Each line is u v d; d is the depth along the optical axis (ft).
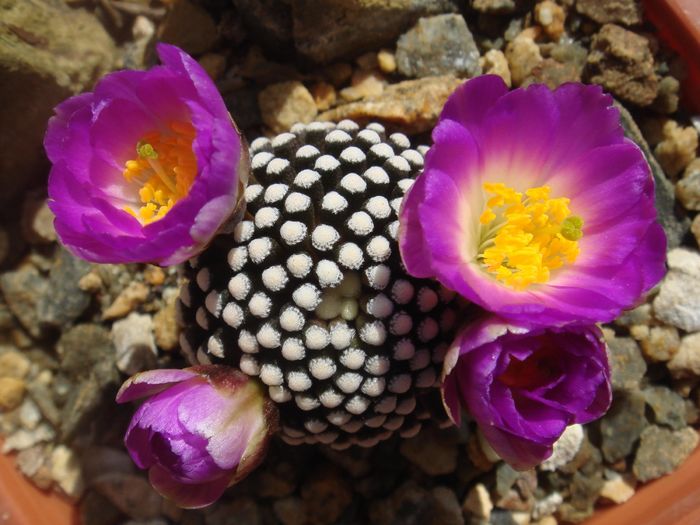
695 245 0.30
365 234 0.21
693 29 0.29
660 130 0.31
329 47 0.31
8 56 0.28
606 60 0.30
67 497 0.30
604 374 0.18
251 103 0.32
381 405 0.22
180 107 0.21
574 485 0.29
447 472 0.29
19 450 0.31
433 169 0.18
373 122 0.30
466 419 0.29
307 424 0.23
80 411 0.30
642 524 0.27
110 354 0.30
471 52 0.31
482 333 0.17
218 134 0.18
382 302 0.21
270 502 0.30
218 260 0.22
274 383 0.21
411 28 0.31
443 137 0.18
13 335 0.32
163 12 0.34
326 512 0.29
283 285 0.21
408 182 0.22
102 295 0.31
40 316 0.31
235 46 0.33
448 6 0.32
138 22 0.34
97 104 0.21
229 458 0.20
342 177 0.22
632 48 0.30
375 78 0.32
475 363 0.18
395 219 0.21
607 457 0.29
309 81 0.32
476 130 0.20
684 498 0.27
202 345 0.23
